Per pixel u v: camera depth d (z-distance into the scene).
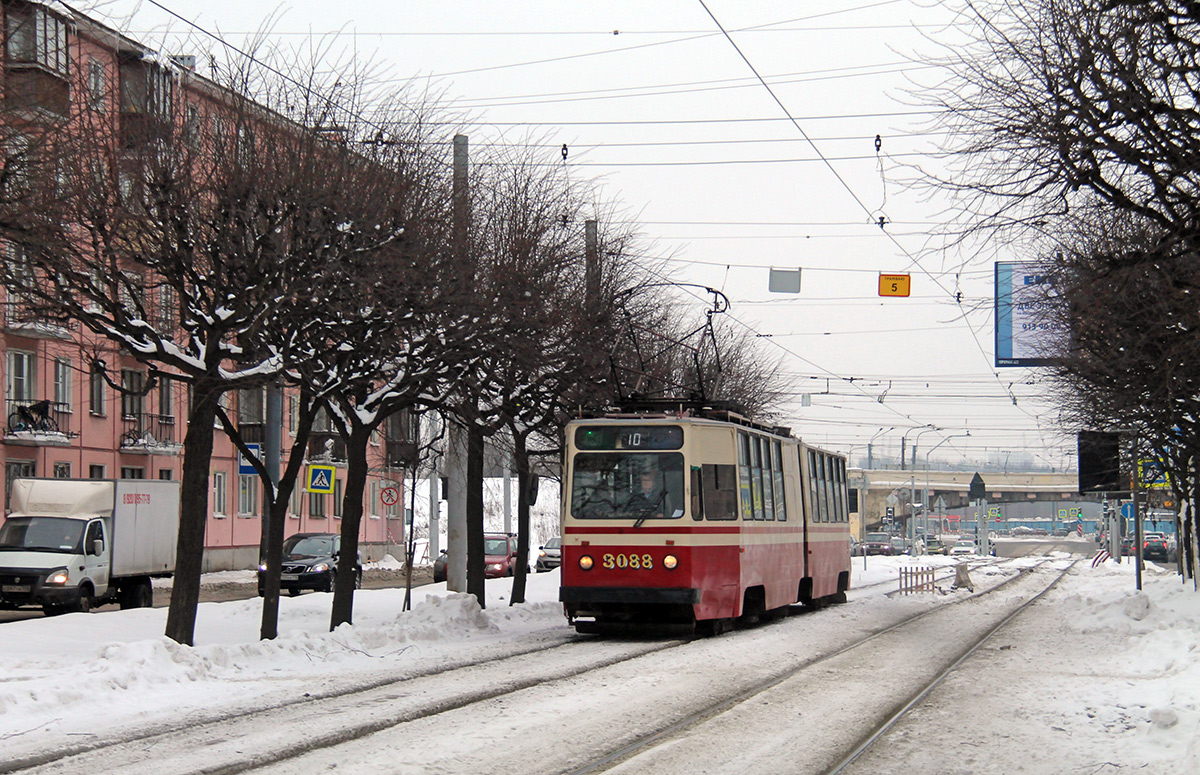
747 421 22.23
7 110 13.16
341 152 16.73
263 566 34.62
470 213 19.67
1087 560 70.38
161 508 29.78
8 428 36.69
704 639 19.20
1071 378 25.77
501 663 15.55
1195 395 21.19
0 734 9.89
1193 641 17.14
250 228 15.82
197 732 10.19
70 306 15.16
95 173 15.28
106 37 15.59
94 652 17.03
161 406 44.62
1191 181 13.26
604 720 11.10
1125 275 14.63
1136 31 12.77
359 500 20.19
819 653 17.59
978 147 14.07
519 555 26.14
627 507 19.45
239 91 16.88
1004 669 16.17
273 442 32.94
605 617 19.77
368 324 17.39
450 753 9.42
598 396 23.06
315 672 14.41
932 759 9.87
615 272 24.64
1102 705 12.54
